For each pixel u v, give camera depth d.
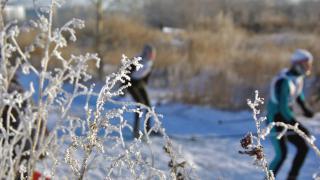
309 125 10.87
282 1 30.52
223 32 21.03
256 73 14.12
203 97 13.59
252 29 26.55
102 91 1.52
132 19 23.86
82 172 1.57
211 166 7.31
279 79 6.55
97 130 1.54
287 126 1.57
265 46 19.89
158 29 24.20
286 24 26.86
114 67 17.08
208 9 29.45
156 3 29.80
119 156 1.67
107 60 17.84
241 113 12.38
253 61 15.32
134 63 1.51
